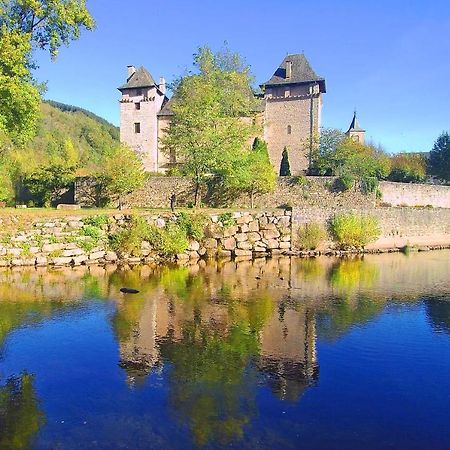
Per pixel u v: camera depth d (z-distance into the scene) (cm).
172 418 703
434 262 2447
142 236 2312
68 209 2603
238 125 3306
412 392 812
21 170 3875
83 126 10006
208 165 2973
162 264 2228
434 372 902
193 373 874
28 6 1973
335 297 1548
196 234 2458
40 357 948
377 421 710
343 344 1057
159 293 1552
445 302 1496
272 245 2642
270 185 3197
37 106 2114
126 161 3272
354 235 2775
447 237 3312
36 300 1418
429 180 4900
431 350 1026
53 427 675
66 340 1053
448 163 4891
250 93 4375
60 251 2086
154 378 851
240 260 2439
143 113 4956
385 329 1181
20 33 2011
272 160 4788
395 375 884
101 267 2075
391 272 2102
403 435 672
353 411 739
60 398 767
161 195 3391
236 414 719
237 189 3288
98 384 821
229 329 1155
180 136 3131
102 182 3378
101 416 707
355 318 1283
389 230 3020
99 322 1196
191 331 1134
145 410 728
